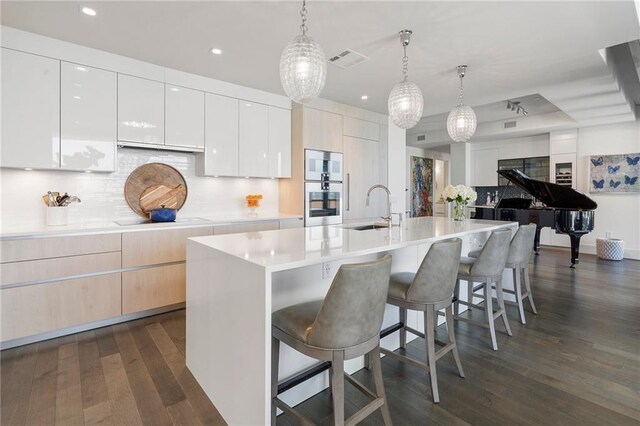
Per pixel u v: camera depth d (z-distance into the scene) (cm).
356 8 239
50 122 285
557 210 520
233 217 420
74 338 274
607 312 335
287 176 458
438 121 716
